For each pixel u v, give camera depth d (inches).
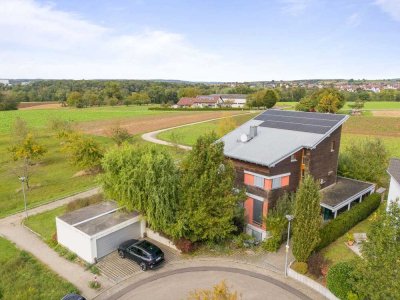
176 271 998.4
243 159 1173.7
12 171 2014.0
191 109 5383.9
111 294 900.6
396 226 698.8
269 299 861.2
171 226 1070.4
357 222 1226.6
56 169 2172.7
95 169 2081.7
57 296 877.2
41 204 1546.5
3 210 1508.4
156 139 2987.2
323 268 911.0
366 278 724.7
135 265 1034.1
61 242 1159.6
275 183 1154.0
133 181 1096.8
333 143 1343.5
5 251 1121.4
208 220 1031.6
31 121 4124.0
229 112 4913.9
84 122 4065.0
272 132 1376.7
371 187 1391.5
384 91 7495.1
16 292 890.7
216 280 948.6
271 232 1096.2
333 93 4259.4
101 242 1069.8
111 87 7603.4
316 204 914.7
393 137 2935.5
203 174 1026.1
